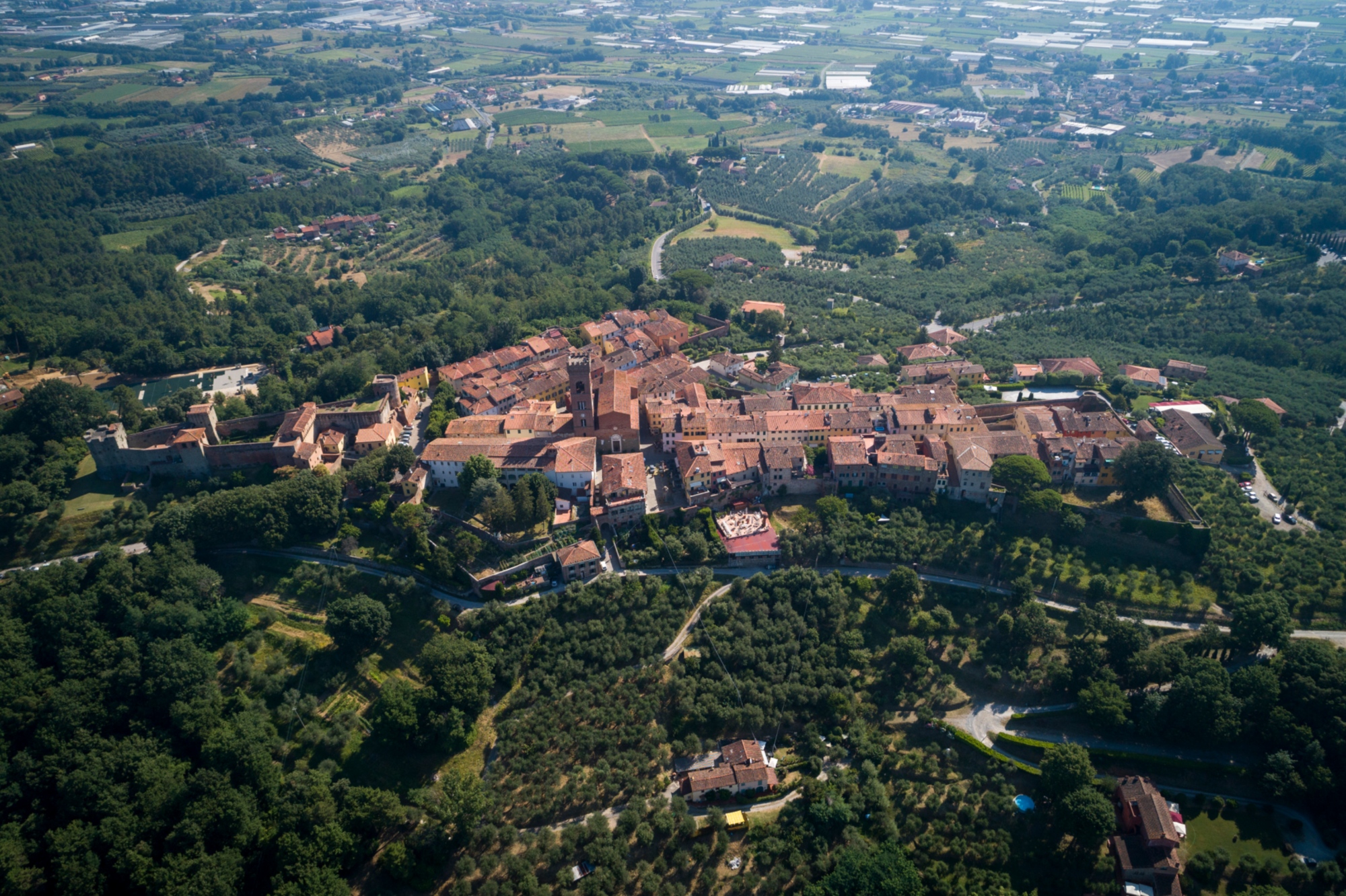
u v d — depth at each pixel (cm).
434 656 19475
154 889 16225
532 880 16425
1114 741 19325
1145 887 16575
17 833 17212
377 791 17775
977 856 17212
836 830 17700
